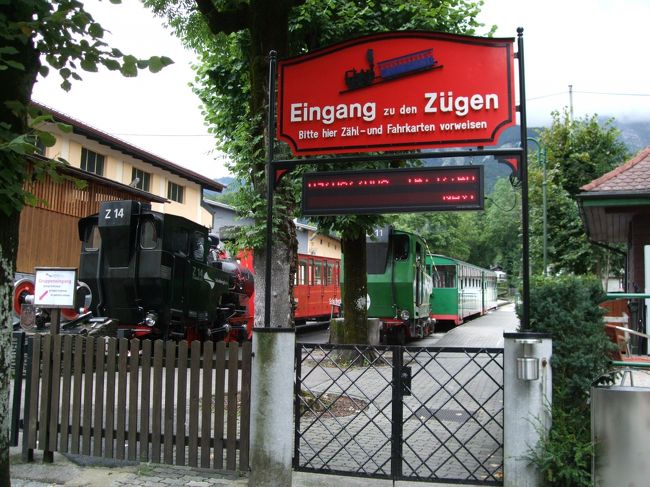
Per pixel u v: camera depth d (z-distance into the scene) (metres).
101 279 11.69
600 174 23.70
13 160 4.02
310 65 5.41
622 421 4.17
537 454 4.50
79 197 15.16
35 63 4.37
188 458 5.37
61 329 10.84
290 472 4.96
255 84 7.45
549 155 23.91
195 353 5.39
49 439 5.77
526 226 4.70
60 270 9.40
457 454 6.22
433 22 11.27
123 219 11.38
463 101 5.02
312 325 24.55
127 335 10.86
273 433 4.93
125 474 5.38
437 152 4.95
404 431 7.10
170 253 11.70
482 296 36.00
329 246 40.19
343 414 7.75
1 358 4.25
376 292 16.47
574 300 4.93
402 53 5.18
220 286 13.91
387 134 5.18
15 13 4.06
